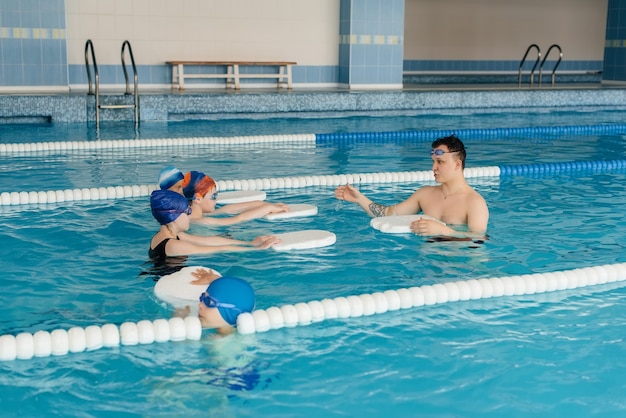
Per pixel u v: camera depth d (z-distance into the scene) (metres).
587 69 16.78
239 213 4.52
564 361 2.54
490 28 15.81
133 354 2.55
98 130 8.60
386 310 2.98
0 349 2.50
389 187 5.61
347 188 4.52
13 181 5.53
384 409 2.19
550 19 16.22
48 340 2.55
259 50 11.80
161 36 11.19
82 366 2.46
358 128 9.16
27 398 2.24
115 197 5.04
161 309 2.92
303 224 4.26
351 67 11.99
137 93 9.30
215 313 2.71
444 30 15.51
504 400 2.25
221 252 3.65
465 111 11.45
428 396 2.28
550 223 4.39
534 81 15.63
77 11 10.66
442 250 3.74
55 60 10.32
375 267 3.48
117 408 2.18
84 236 3.99
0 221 4.34
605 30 15.05
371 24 11.98
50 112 9.23
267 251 3.69
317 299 3.06
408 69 15.46
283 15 11.85
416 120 10.19
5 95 9.09
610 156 7.21
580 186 5.67
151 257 3.58
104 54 10.93
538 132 9.30
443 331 2.80
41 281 3.24
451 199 4.13
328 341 2.68
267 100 10.30
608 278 3.40
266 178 5.76
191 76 11.23
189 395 2.26
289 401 2.23
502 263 3.58
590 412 2.18
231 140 7.92
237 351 2.58
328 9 12.11
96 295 3.08
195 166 6.38
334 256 3.63
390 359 2.54
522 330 2.82
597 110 12.01
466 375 2.42
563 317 2.96
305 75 12.20
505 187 5.60
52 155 6.93
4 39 10.02
